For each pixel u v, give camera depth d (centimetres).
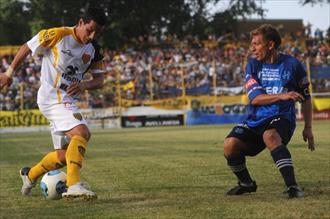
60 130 1119
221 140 3000
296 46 7612
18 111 5572
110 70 6394
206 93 6228
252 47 1082
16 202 1145
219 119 6078
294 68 1073
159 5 8138
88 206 1048
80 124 1112
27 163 2033
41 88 1134
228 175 1485
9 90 5738
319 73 6438
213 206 991
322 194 1085
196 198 1106
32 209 1052
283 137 1055
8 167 1898
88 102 5841
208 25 8525
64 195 1070
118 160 2006
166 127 5338
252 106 1097
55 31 1102
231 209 953
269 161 1791
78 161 1083
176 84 6256
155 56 7169
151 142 2983
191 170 1619
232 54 7250
